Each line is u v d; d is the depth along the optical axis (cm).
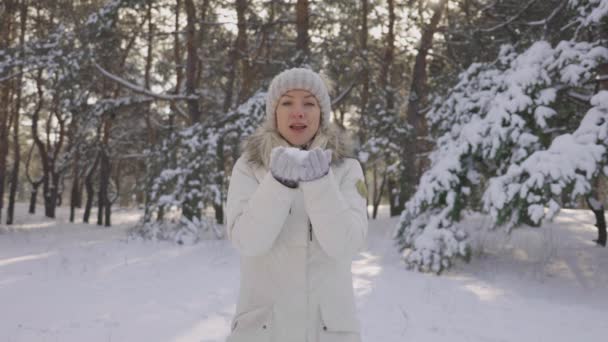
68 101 1330
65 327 427
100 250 922
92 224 1977
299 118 144
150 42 1617
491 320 468
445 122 879
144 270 711
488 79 816
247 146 150
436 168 770
